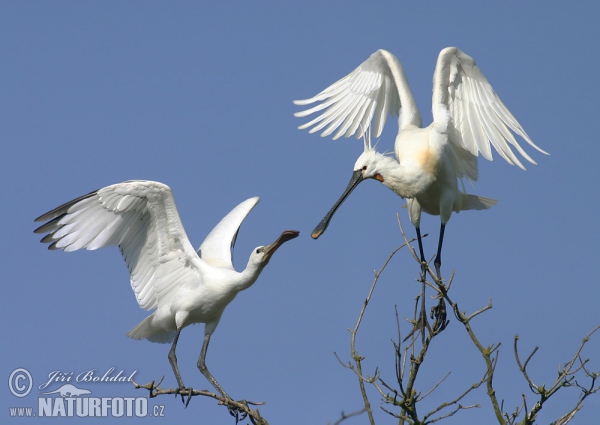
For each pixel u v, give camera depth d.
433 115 14.53
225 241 14.89
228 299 13.56
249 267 13.39
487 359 10.82
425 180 14.26
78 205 13.16
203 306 13.52
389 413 10.70
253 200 15.72
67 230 13.22
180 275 13.70
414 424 10.66
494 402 10.72
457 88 14.95
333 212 14.44
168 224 13.52
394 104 16.27
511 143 14.84
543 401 10.55
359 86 16.23
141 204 13.34
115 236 13.50
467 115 14.94
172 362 13.34
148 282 13.80
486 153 14.82
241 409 12.07
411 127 15.09
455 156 14.77
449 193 14.59
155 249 13.69
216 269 13.56
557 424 10.54
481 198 15.42
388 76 16.11
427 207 15.02
